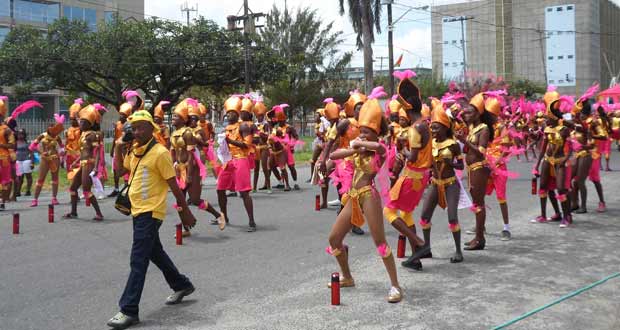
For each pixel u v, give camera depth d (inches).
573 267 275.4
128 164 223.6
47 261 300.8
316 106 2186.3
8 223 414.9
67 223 414.6
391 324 200.5
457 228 283.4
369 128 226.8
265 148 590.9
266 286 250.8
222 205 388.5
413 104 253.4
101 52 1272.1
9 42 1304.1
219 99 2001.7
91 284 258.7
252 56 1416.1
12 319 213.2
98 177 438.9
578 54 3213.6
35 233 376.5
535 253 304.7
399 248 297.4
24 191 628.7
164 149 214.8
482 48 3427.7
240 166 373.7
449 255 302.8
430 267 278.2
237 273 273.6
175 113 366.0
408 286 246.2
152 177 212.5
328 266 284.8
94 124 434.3
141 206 210.8
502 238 343.0
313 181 271.6
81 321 211.2
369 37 1235.2
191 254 314.3
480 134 304.7
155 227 212.4
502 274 263.7
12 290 249.8
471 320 203.5
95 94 1416.1
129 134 215.8
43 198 571.8
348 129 281.6
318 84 2164.1
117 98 1387.8
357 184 227.6
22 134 585.0
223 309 221.0
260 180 728.3
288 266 285.7
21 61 1243.8
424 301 225.5
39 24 1926.7
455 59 3496.6
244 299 232.8
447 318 205.8
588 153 422.6
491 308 216.2
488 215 428.1
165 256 224.5
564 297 227.3
